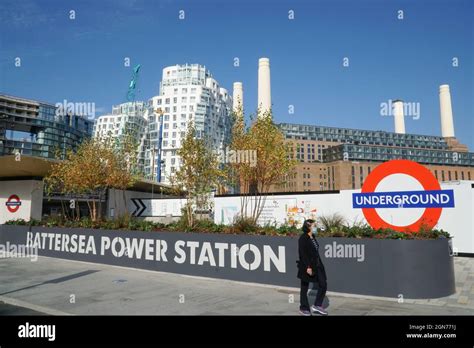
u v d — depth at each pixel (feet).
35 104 318.04
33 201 83.51
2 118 272.31
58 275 38.11
